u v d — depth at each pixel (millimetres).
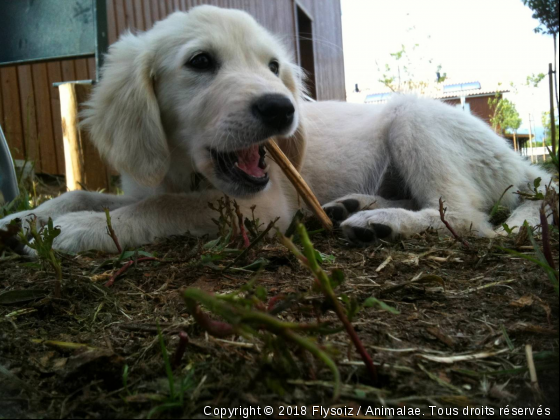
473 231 384
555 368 158
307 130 474
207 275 273
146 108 373
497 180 446
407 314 211
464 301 225
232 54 368
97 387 157
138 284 265
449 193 415
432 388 152
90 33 784
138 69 373
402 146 444
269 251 307
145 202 373
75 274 272
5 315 224
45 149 930
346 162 489
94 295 246
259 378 136
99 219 351
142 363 170
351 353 171
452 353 174
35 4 806
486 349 177
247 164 359
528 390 151
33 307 231
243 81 340
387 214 368
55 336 203
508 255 292
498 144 453
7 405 151
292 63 474
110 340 196
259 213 394
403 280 260
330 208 417
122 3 779
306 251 138
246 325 124
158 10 865
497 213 440
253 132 328
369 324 199
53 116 916
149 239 355
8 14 825
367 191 490
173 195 384
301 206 467
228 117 332
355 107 530
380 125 481
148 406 146
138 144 376
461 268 279
